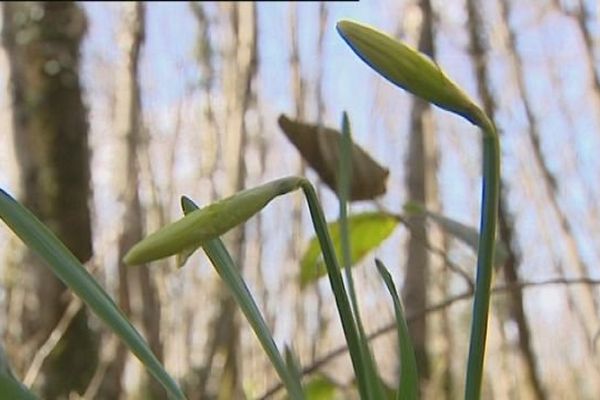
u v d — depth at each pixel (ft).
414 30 4.52
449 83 1.59
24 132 8.39
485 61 4.42
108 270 5.49
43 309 7.13
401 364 1.67
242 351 5.43
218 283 5.10
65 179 8.32
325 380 3.83
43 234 1.62
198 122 5.74
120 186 5.47
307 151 2.77
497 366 5.72
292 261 5.57
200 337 5.64
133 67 5.67
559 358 5.69
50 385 6.99
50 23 8.49
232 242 5.09
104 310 1.63
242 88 5.14
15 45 8.46
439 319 6.05
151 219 5.50
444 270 6.05
